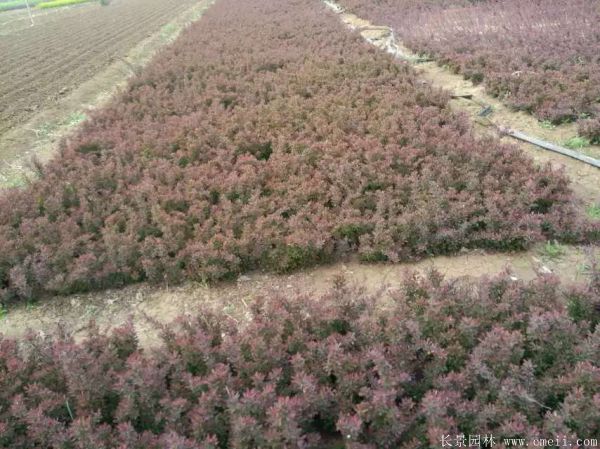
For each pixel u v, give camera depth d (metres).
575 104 9.70
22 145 11.33
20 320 6.32
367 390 3.97
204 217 7.39
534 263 6.31
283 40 16.77
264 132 9.70
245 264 6.79
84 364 4.47
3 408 4.45
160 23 28.25
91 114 11.41
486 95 11.58
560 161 8.70
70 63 18.53
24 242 7.00
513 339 4.21
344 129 9.51
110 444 3.95
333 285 6.12
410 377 4.23
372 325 4.62
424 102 10.66
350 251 6.92
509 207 6.86
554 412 3.74
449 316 4.77
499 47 13.54
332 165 7.96
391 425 3.80
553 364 4.31
